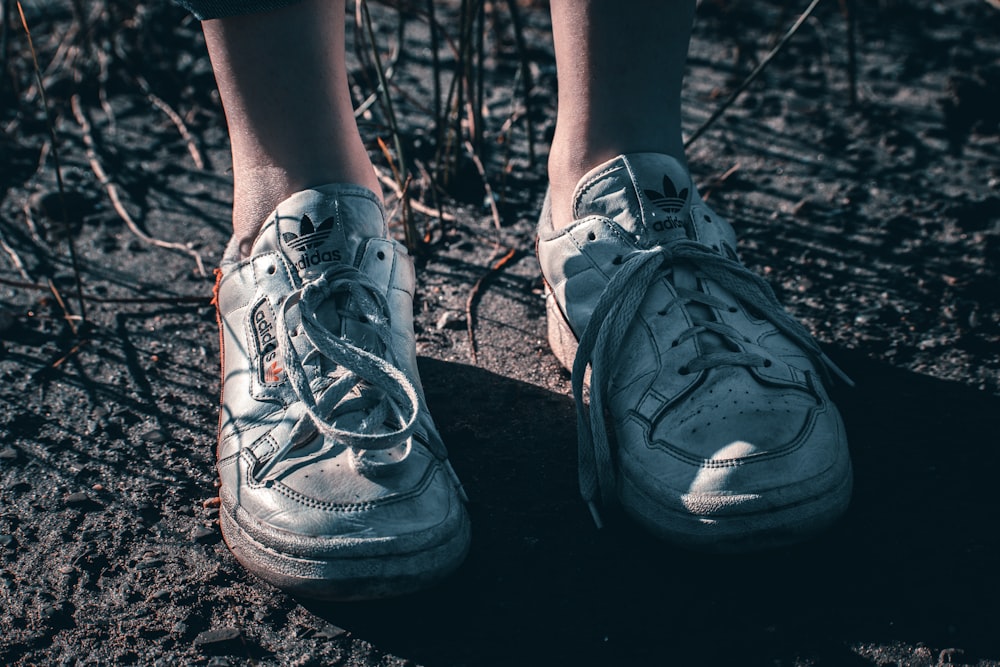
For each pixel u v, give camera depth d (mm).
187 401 1524
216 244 1910
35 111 2369
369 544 1094
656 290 1322
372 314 1274
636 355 1301
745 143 2164
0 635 1140
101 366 1600
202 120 2326
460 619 1145
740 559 1200
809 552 1205
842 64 2451
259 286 1309
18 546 1264
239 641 1124
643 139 1370
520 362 1574
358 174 1372
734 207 1958
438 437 1237
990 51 2463
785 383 1240
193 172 2148
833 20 2652
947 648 1078
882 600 1139
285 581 1123
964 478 1302
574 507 1297
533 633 1124
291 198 1309
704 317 1307
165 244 1904
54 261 1864
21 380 1566
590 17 1302
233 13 1226
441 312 1698
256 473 1183
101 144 2238
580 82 1348
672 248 1320
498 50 2494
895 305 1660
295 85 1282
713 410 1205
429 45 2582
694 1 1354
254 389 1257
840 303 1674
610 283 1300
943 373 1498
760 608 1139
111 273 1832
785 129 2209
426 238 1905
